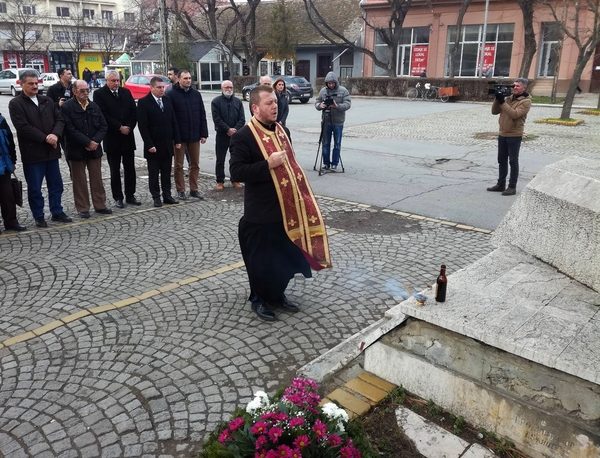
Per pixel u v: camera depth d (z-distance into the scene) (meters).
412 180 9.19
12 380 3.36
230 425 2.37
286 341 3.83
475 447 2.55
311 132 15.42
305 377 3.22
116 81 7.16
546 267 3.37
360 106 24.48
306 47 37.94
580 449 2.30
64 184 9.12
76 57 52.16
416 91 29.27
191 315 4.22
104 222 6.83
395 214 7.17
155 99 7.23
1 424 2.95
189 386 3.29
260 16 39.59
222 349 3.71
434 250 5.77
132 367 3.50
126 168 7.61
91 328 4.02
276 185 3.77
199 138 8.00
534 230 3.55
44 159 6.45
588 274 3.05
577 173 3.40
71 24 53.47
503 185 8.27
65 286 4.78
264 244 3.97
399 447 2.60
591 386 2.26
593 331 2.54
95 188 7.15
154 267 5.24
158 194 7.55
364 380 3.05
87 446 2.77
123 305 4.39
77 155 6.86
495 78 29.69
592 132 15.01
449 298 2.91
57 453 2.72
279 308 4.34
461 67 32.94
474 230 6.48
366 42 36.00
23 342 3.82
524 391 2.47
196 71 36.88
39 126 6.38
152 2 41.34
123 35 53.28
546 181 3.54
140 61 37.44
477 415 2.64
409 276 5.04
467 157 11.31
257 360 3.58
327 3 40.69
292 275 4.18
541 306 2.80
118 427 2.91
